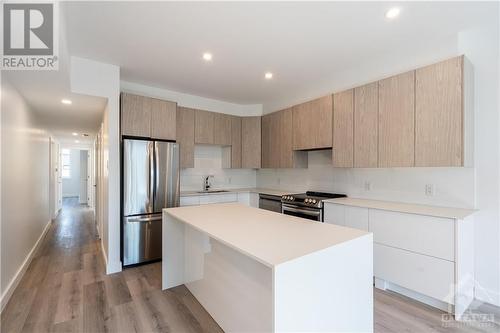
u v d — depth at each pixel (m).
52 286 2.64
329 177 3.74
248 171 5.17
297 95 4.13
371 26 2.25
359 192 3.31
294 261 1.20
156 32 2.30
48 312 2.16
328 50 2.71
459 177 2.43
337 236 1.57
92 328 1.96
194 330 1.95
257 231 1.69
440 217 2.10
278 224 1.89
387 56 2.86
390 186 2.97
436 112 2.32
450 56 2.43
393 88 2.64
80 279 2.82
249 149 4.63
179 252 2.67
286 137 4.06
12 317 2.09
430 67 2.36
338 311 1.41
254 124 4.63
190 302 2.35
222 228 1.77
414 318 2.07
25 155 3.09
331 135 3.30
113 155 3.03
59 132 5.52
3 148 2.29
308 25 2.22
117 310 2.21
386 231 2.47
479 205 2.32
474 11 2.05
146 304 2.31
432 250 2.16
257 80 3.61
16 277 2.64
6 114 2.37
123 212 3.12
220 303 2.00
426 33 2.39
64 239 4.44
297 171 4.29
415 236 2.26
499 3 1.94
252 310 1.65
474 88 2.33
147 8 1.94
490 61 2.24
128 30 2.26
